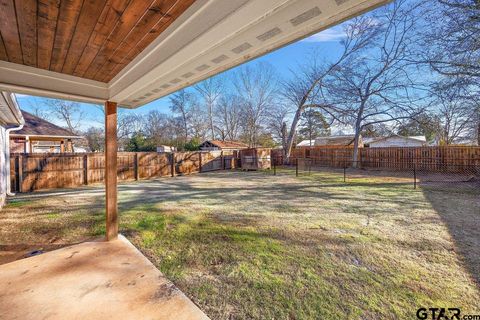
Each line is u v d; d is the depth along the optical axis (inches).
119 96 114.9
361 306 73.1
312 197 244.5
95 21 64.7
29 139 423.5
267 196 254.2
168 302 72.6
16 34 70.6
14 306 70.2
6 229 150.6
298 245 121.0
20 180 295.0
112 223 124.6
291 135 683.4
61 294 76.3
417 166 456.8
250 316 69.2
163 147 967.0
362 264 100.0
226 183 361.1
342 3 50.1
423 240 124.6
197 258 107.4
